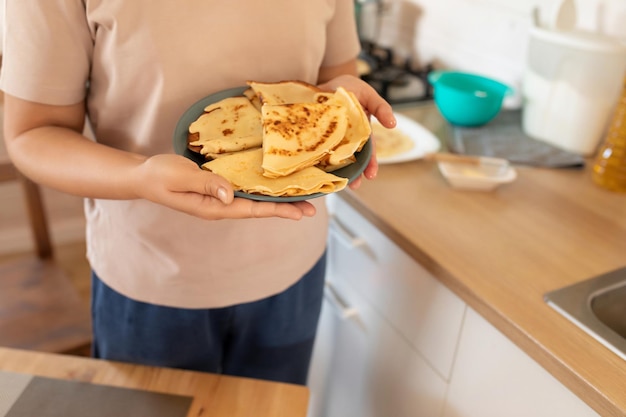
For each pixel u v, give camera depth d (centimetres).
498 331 80
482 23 150
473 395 88
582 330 75
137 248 82
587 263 89
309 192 60
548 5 131
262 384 80
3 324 141
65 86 70
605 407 65
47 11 66
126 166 64
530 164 119
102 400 75
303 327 98
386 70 168
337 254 118
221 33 72
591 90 117
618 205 106
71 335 140
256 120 72
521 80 143
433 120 141
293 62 80
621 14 119
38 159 69
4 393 74
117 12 67
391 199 103
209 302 85
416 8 171
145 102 74
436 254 88
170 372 80
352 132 72
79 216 238
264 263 85
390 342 106
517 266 87
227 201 56
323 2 80
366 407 119
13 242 229
